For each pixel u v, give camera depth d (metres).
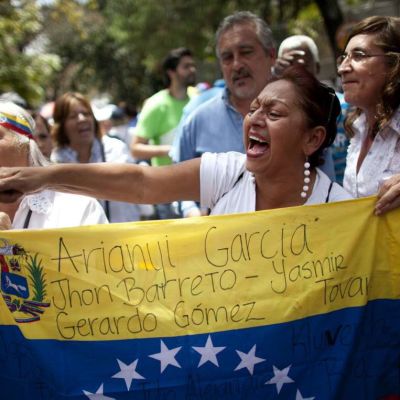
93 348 3.01
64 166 3.12
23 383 3.04
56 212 3.43
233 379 3.03
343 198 3.21
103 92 41.50
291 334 3.06
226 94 4.81
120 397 3.00
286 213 3.08
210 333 3.03
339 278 3.10
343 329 3.10
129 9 25.70
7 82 13.56
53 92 36.19
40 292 3.01
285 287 3.06
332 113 3.19
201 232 3.05
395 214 3.12
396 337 3.16
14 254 3.00
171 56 7.29
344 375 3.09
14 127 3.38
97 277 3.01
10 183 3.04
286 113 3.06
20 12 14.52
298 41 5.55
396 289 3.14
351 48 3.57
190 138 4.90
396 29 3.51
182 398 3.02
